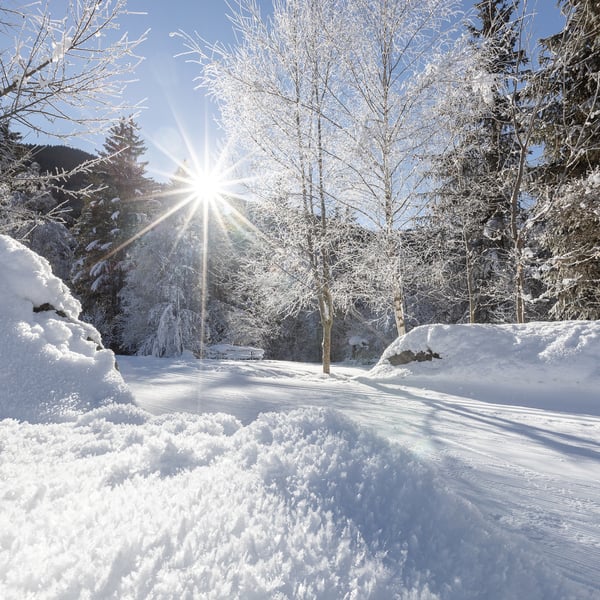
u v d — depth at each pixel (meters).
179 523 0.90
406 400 5.84
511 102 11.12
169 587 0.69
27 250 4.39
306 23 10.92
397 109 10.41
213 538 0.84
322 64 10.94
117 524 0.91
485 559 0.91
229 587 0.69
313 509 1.02
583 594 0.84
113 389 3.24
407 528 0.99
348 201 11.10
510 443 3.35
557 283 11.91
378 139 10.13
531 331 8.09
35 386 3.08
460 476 2.26
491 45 10.52
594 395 6.29
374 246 10.79
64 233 29.33
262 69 11.03
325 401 5.19
